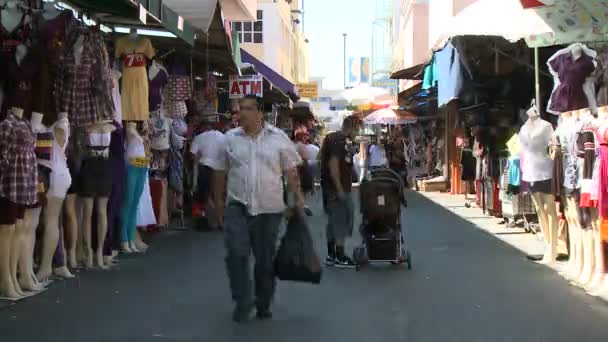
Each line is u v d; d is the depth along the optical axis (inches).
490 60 543.5
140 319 268.7
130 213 425.4
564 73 398.3
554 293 317.7
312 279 265.9
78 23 340.5
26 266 310.7
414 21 1373.0
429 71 573.9
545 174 385.4
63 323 261.9
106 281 339.9
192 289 323.3
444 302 300.0
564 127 354.3
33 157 287.6
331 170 379.9
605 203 302.4
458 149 920.9
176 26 391.5
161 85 443.8
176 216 590.6
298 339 241.6
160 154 497.0
